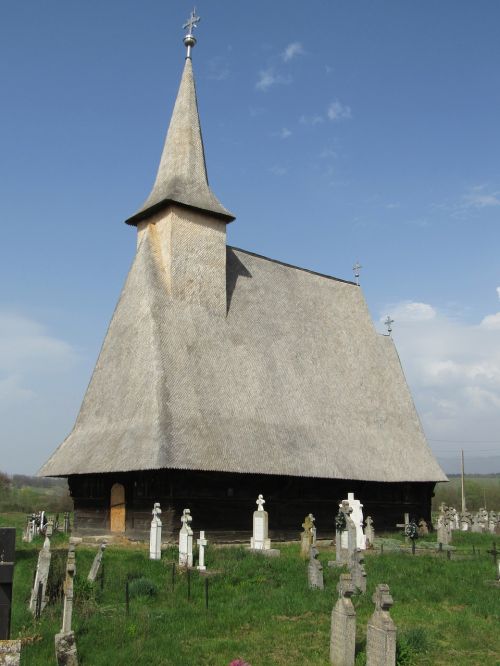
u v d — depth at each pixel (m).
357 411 39.53
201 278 35.72
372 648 12.27
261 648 13.56
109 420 32.03
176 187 36.47
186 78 40.75
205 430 30.11
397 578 20.30
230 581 19.12
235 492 31.06
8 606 9.76
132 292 35.22
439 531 33.62
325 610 16.33
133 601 16.67
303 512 33.97
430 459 41.81
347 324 44.44
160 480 28.91
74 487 33.81
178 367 31.62
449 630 15.42
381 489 38.69
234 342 35.38
